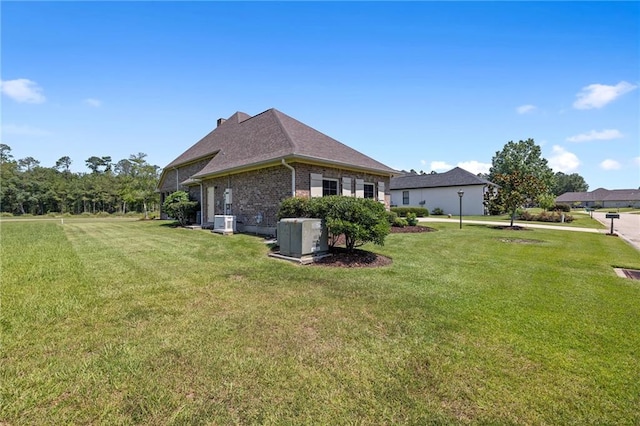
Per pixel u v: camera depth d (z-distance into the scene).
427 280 5.43
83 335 3.14
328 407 2.11
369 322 3.56
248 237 10.88
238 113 19.98
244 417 2.00
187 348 2.88
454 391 2.30
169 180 24.05
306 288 4.89
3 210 50.91
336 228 6.98
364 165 13.12
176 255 7.60
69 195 51.91
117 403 2.11
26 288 4.75
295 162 10.80
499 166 44.00
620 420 2.02
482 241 10.60
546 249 9.24
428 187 32.50
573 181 88.94
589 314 3.88
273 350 2.88
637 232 14.83
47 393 2.21
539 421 2.00
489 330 3.37
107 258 7.18
